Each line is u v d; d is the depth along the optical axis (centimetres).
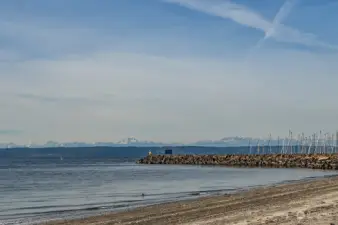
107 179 7956
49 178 8562
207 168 11881
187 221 2420
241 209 2834
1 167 14125
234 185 5816
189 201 3694
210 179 7306
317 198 3178
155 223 2438
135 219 2677
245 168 11469
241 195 3966
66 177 8819
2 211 3659
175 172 10050
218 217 2488
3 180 8069
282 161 12138
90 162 18875
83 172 10825
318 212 2375
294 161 11800
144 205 3609
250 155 14462
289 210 2569
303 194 3609
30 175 9694
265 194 3888
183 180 7206
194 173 9406
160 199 4144
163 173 9675
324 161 10950
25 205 4122
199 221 2378
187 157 15538
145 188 5747
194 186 5866
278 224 2045
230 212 2698
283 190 4203
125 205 3725
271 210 2644
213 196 4084
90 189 5809
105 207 3641
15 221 2983
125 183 6806
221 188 5362
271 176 7850
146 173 9831
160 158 16512
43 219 3033
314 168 10781
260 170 10269
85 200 4391
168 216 2706
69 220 2844
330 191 3694
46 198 4781
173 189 5447
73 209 3619
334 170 9831
